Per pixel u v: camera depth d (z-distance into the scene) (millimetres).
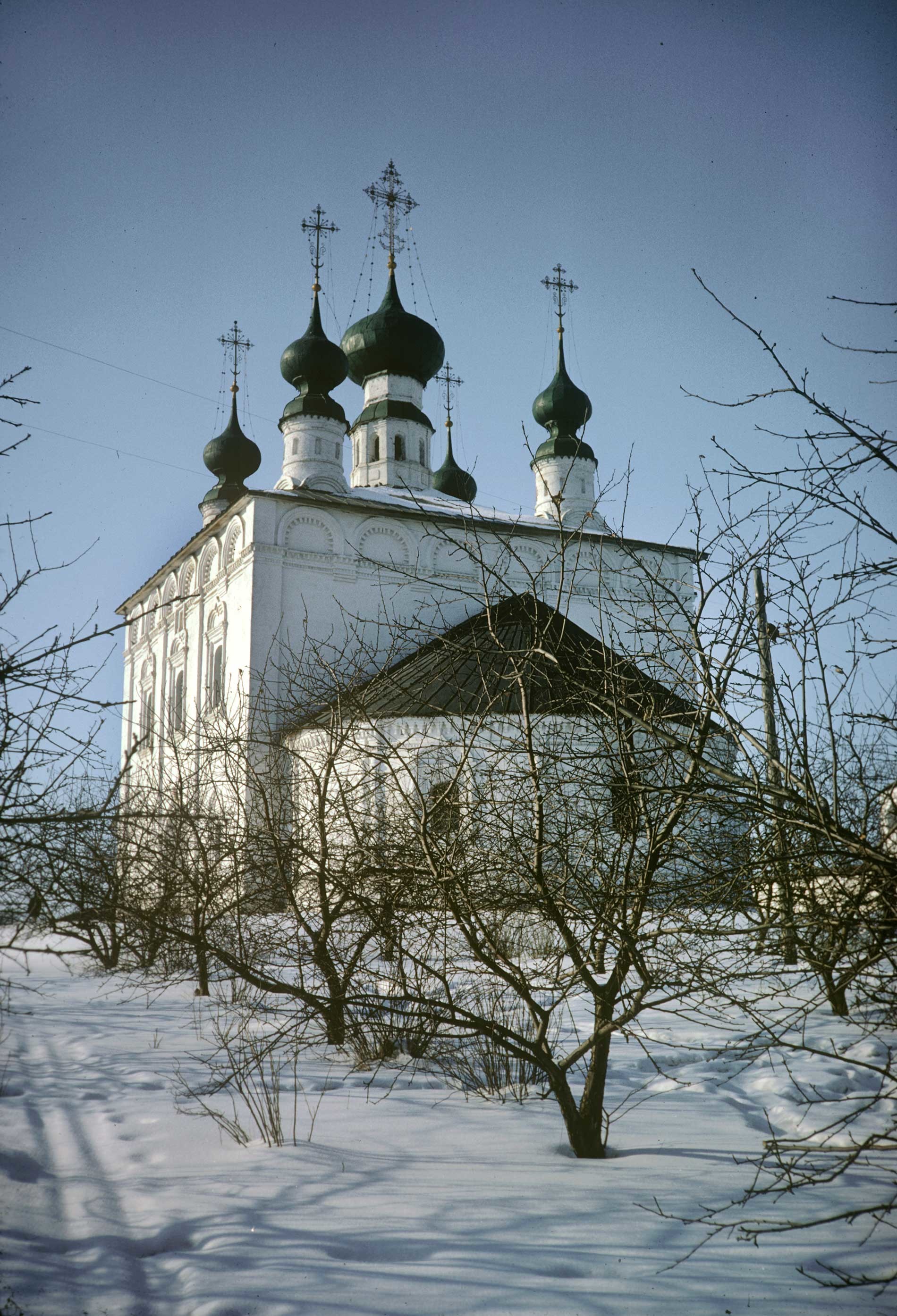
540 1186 4594
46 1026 9969
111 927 6984
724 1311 3254
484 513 36500
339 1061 7766
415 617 6551
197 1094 6758
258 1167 5027
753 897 4812
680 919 5023
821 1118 5789
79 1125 6020
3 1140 5645
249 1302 3398
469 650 5914
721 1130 5621
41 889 4746
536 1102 6355
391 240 42562
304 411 36500
